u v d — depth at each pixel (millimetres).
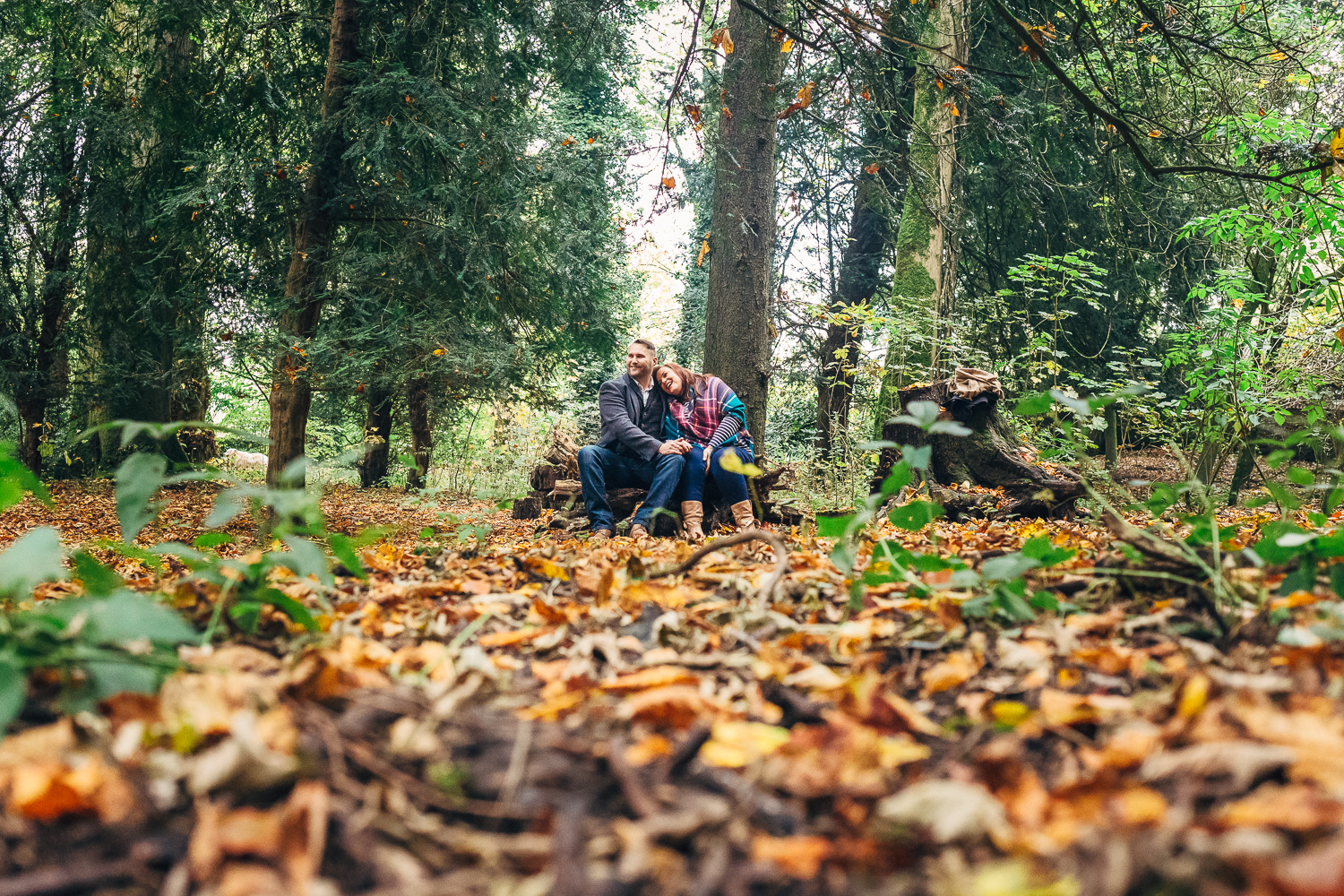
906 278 8406
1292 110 7191
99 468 11977
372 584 2266
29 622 1016
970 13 7387
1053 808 795
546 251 8828
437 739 981
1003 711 1049
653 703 1086
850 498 6871
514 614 1933
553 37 7406
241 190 7648
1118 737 950
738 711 1159
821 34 4402
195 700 996
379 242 8023
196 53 8469
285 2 8766
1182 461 2133
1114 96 4199
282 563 1433
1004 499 5219
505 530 5781
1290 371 6387
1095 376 10281
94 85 10266
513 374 8422
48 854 728
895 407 7906
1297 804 693
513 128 8008
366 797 821
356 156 7305
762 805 830
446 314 7750
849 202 12555
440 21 7754
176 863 715
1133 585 1791
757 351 7645
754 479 5469
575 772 910
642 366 5176
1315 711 981
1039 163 8805
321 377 7281
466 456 13008
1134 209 10016
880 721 1074
